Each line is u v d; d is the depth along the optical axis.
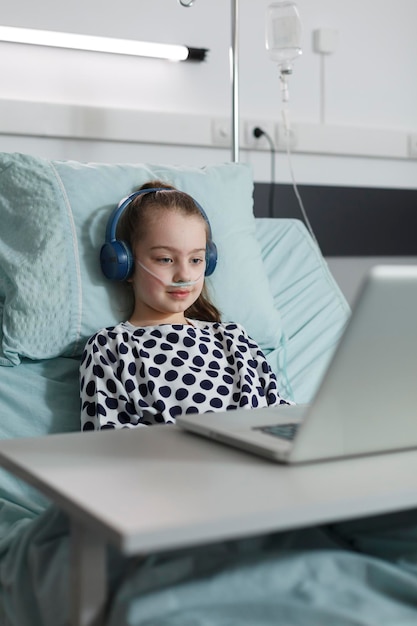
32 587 1.00
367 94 2.81
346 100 2.77
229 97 2.56
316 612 0.82
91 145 2.35
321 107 2.73
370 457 0.92
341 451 0.90
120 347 1.49
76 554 0.82
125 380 1.46
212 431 1.01
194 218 1.58
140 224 1.57
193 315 1.69
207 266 1.67
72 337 1.56
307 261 2.06
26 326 1.54
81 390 1.47
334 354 0.81
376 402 0.88
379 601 0.87
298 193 2.64
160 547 0.68
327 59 2.73
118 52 2.34
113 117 2.36
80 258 1.60
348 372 0.83
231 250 1.78
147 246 1.56
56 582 0.94
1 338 1.57
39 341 1.54
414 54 2.88
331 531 1.08
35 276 1.56
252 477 0.84
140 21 2.40
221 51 2.53
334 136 2.71
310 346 1.87
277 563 0.91
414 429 0.93
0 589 1.07
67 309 1.56
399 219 2.89
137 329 1.55
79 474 0.85
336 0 2.73
